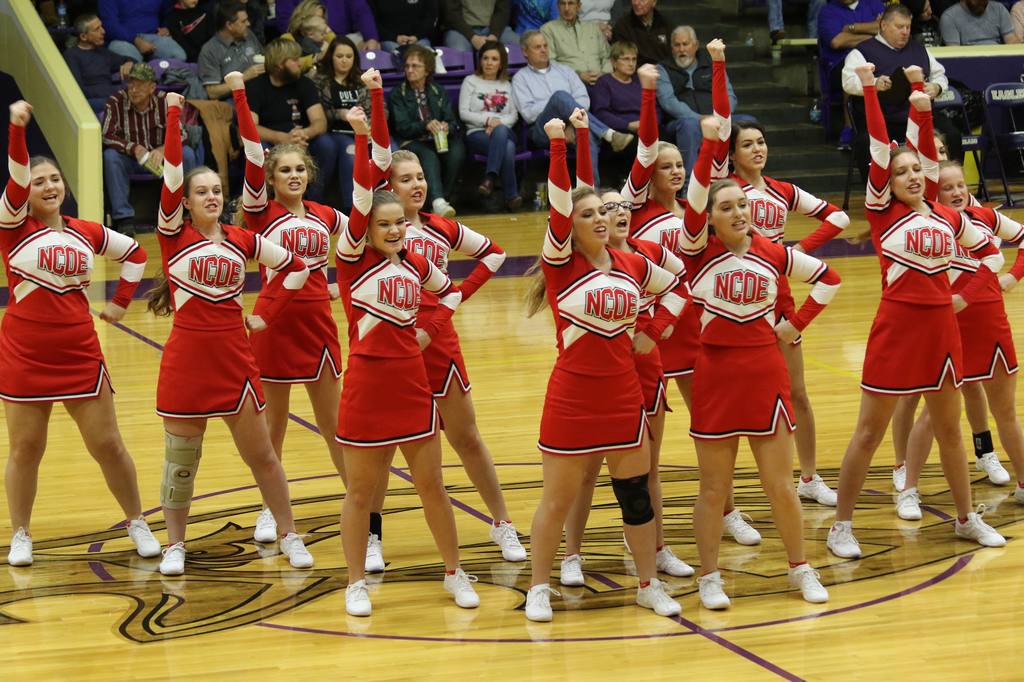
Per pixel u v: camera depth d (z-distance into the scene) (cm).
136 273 1053
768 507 1138
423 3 2889
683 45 2795
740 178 1110
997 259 1048
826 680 757
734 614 877
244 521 1126
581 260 863
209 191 973
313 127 2555
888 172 996
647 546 888
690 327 1027
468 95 2734
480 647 828
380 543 1005
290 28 2728
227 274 979
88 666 805
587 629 858
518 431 1386
